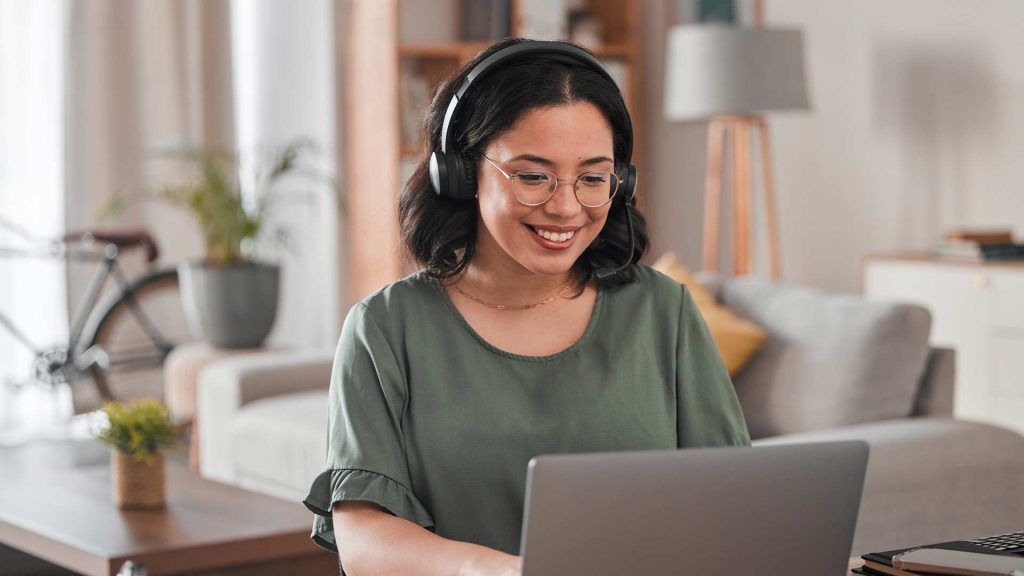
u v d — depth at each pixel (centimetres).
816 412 308
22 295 557
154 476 296
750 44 476
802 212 546
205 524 282
